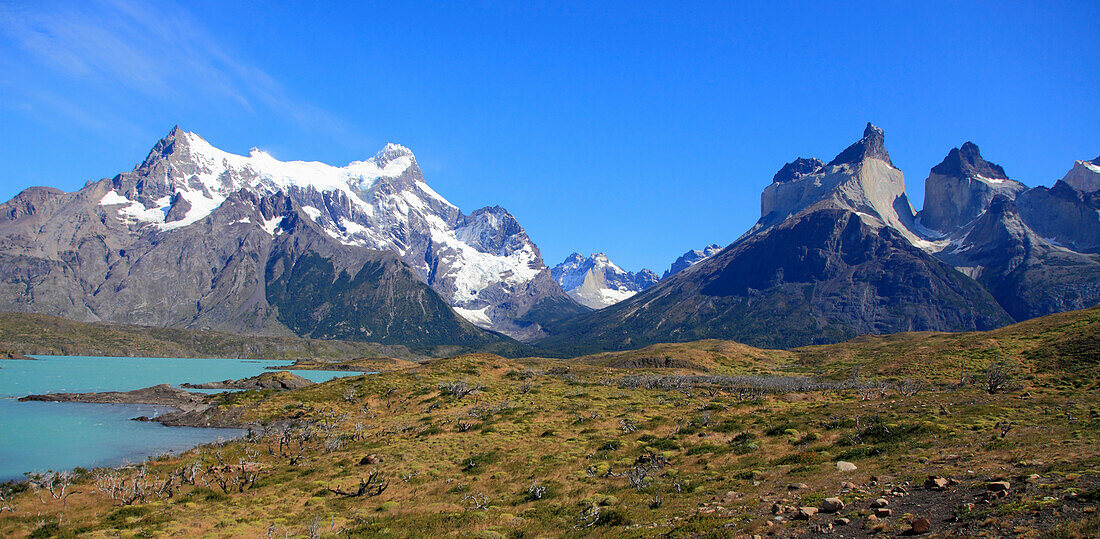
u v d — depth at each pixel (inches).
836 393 3816.4
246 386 6855.3
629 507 1408.7
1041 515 887.7
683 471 1838.1
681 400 3826.3
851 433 2085.4
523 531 1301.7
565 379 5526.6
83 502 1904.5
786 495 1316.4
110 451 2992.1
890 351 7288.4
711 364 7317.9
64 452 2955.2
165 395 5324.8
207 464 2529.5
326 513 1668.3
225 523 1582.2
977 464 1364.4
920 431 1927.9
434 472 2150.6
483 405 3878.0
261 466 2450.8
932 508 1043.3
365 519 1556.3
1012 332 5674.2
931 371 4633.4
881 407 2721.5
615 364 7687.0
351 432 3198.8
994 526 885.8
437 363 6146.7
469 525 1402.6
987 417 2118.6
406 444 2714.1
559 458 2237.9
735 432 2442.2
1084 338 4163.4
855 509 1101.1
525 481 1904.5
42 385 6688.0
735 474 1665.8
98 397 5221.5
